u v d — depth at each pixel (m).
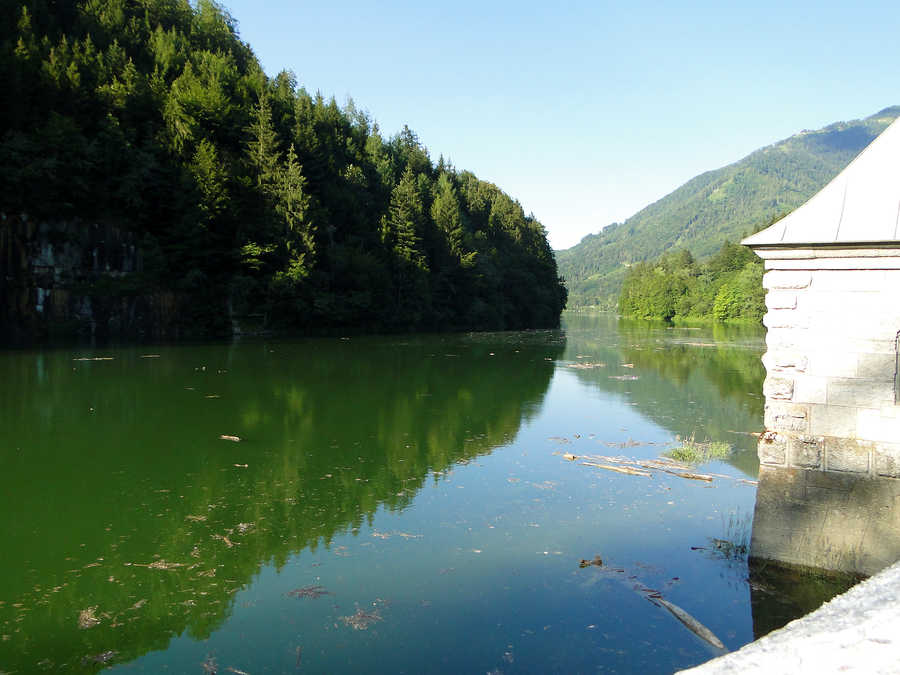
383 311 70.75
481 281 86.62
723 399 23.34
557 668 6.18
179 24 91.50
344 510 10.96
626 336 69.56
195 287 54.38
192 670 6.21
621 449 15.41
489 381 28.23
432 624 7.06
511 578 8.20
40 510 10.92
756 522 8.20
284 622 7.14
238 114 64.31
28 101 50.22
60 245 48.19
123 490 12.03
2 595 7.84
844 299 7.54
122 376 26.88
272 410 20.17
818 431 7.77
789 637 2.53
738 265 133.00
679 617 7.13
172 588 8.01
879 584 3.01
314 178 70.50
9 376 25.92
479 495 11.74
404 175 91.25
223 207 55.41
